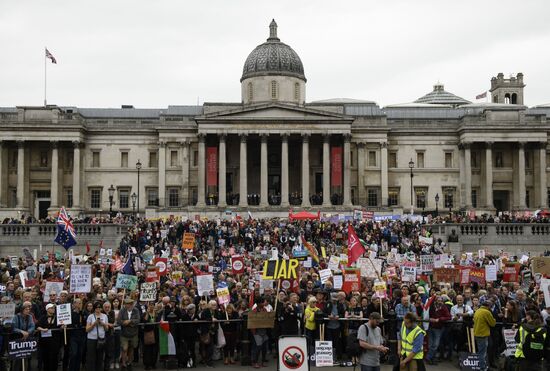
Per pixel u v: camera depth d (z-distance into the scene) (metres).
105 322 30.58
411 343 24.52
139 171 122.06
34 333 29.30
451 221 90.38
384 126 124.69
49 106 121.88
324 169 119.56
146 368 32.84
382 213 117.31
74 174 121.44
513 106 142.00
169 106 137.00
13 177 123.00
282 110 119.31
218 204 118.31
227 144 126.88
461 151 126.94
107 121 126.56
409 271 41.41
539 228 77.81
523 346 25.95
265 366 33.44
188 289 37.84
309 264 50.84
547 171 127.94
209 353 33.94
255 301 33.50
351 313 33.34
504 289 36.47
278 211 115.19
